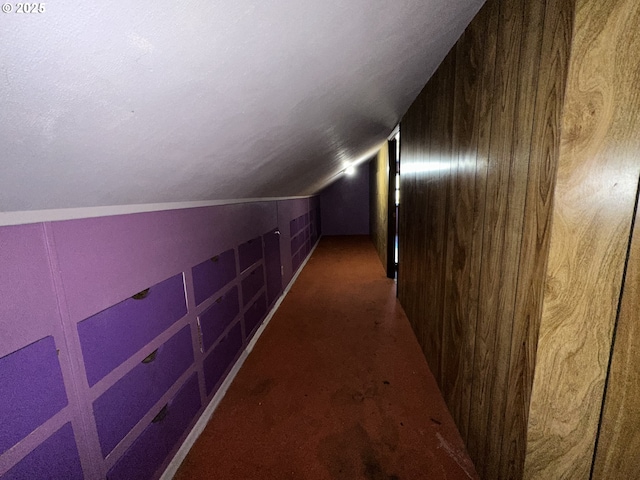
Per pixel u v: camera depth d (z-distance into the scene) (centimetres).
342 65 97
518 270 85
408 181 248
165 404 116
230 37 59
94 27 42
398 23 89
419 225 208
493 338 100
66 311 77
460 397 132
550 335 74
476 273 113
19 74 41
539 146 74
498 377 97
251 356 206
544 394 77
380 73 122
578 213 68
